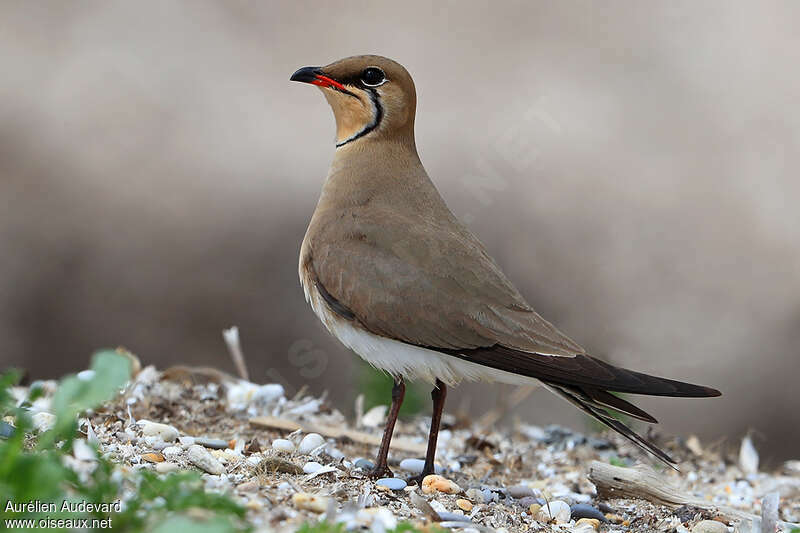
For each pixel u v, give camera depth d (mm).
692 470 10539
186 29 23344
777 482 10266
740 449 11906
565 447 10719
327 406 10711
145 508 5570
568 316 17375
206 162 20016
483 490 8133
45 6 23500
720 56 23250
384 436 8117
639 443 7414
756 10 24422
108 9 23656
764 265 18234
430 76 22672
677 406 15633
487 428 11438
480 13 24641
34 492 5332
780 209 19469
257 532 5527
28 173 19156
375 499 7195
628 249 18406
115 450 7566
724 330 16953
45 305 17109
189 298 17328
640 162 20484
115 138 20281
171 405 9758
